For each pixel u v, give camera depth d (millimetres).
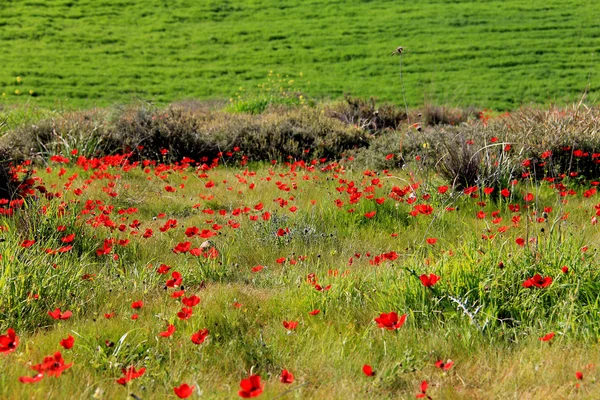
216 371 4430
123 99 30625
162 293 6023
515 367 4352
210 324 5148
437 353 4652
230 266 6973
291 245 7746
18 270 5680
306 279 6070
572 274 5312
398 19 43094
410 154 12859
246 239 7984
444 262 5789
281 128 15445
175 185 11375
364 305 5566
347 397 3943
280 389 4098
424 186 9734
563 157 10891
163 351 4660
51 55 36969
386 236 7984
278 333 5027
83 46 38812
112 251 7121
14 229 7238
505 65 35125
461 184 9781
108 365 4383
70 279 5887
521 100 29453
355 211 8812
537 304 5121
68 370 4215
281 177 11578
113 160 11320
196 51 38531
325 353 4672
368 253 6645
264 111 19953
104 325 5117
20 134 14781
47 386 3984
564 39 38031
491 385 4199
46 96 30828
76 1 45656
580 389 3932
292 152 14656
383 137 15195
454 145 10547
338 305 5496
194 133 14953
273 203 9727
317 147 15039
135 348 4621
